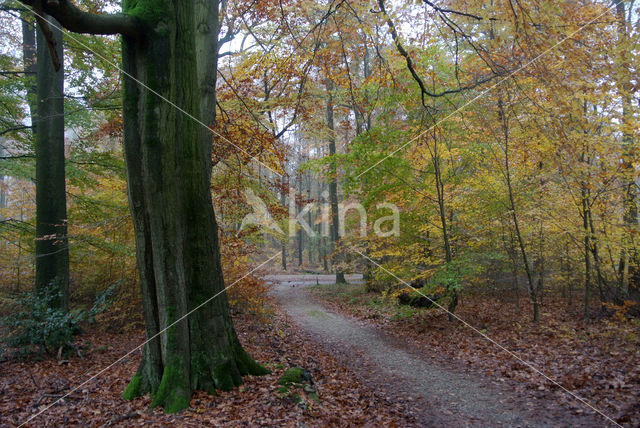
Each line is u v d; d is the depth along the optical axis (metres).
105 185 10.80
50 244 8.98
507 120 9.63
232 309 11.23
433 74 9.18
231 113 9.64
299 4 9.61
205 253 5.45
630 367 6.23
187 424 4.25
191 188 5.34
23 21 9.59
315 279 27.00
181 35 5.16
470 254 10.28
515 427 4.87
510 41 7.41
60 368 7.00
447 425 5.04
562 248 11.23
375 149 10.70
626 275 10.02
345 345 9.88
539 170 10.26
